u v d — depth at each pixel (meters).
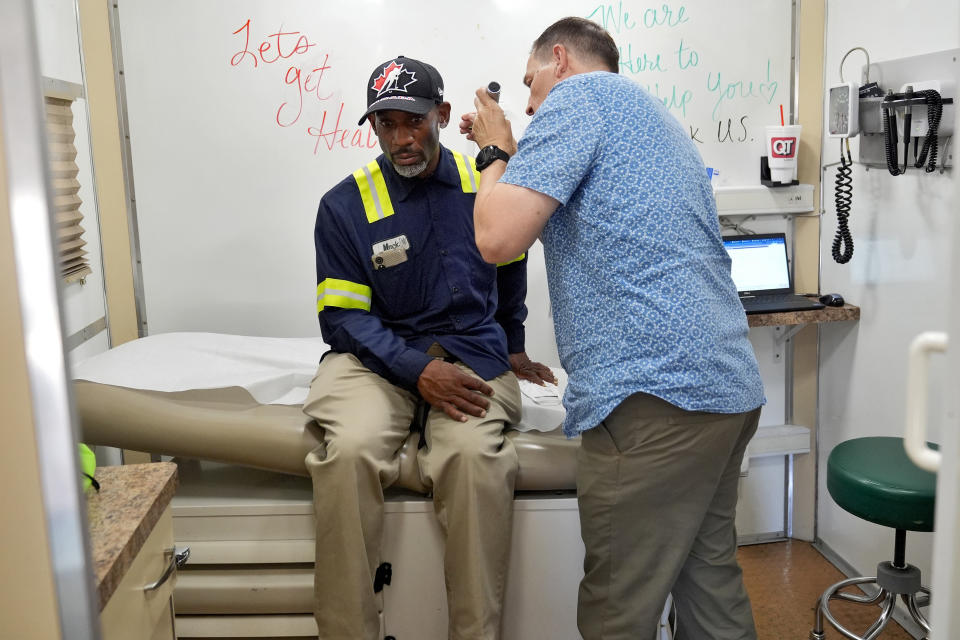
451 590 1.82
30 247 0.73
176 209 2.61
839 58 2.62
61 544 0.78
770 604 2.54
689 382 1.50
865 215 2.54
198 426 1.94
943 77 2.11
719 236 1.63
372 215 2.00
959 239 0.72
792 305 2.60
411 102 1.84
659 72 2.68
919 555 2.35
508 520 1.84
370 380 1.97
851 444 2.15
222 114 2.58
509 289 2.22
